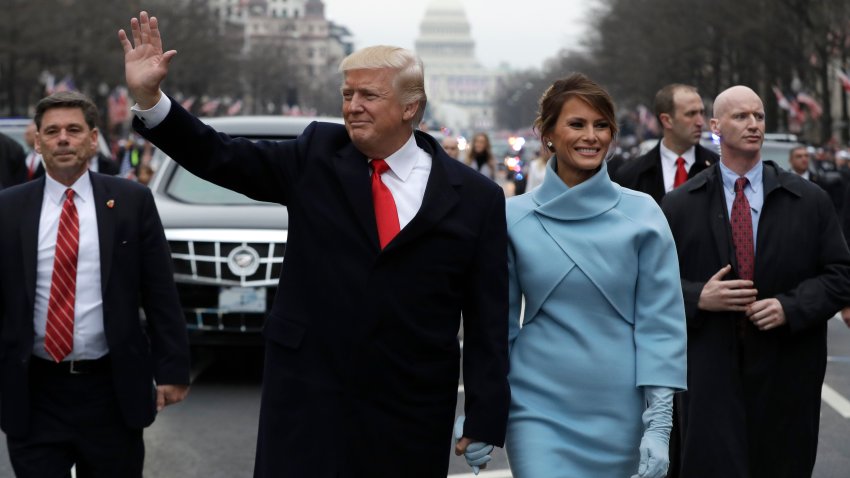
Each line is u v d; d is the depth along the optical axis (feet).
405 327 24.21
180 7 418.72
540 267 26.32
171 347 30.99
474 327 24.99
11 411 29.55
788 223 33.01
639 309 26.55
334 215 24.32
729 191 33.73
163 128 24.17
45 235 30.14
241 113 596.29
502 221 25.18
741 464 31.78
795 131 297.94
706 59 338.13
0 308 30.14
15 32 306.76
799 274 32.96
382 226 24.50
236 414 53.57
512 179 147.23
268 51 623.77
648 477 25.12
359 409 24.13
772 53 273.13
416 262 24.32
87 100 30.60
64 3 336.29
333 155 24.66
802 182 33.45
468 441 24.82
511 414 26.22
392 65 24.43
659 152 45.85
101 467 29.84
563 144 26.61
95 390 29.84
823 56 257.14
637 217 26.78
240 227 59.26
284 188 24.80
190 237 58.95
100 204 30.37
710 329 32.40
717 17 284.61
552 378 26.17
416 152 25.18
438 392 24.70
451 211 24.56
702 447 32.01
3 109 385.09
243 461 45.39
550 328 26.37
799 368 32.73
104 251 30.07
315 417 24.09
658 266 26.55
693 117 44.93
